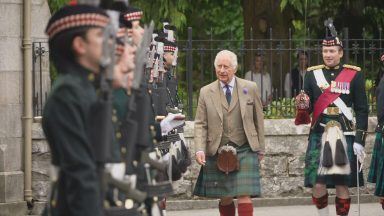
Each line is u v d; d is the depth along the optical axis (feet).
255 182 48.42
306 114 51.49
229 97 49.06
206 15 104.06
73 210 22.49
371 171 53.31
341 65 51.78
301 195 63.00
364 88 51.31
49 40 24.36
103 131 23.25
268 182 62.69
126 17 30.86
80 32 23.84
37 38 59.67
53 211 23.30
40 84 59.36
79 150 22.66
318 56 64.18
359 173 51.60
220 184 48.73
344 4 89.25
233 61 49.01
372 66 64.64
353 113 54.44
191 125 61.67
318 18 90.58
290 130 62.54
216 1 99.50
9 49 57.77
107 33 23.54
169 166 44.83
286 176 62.80
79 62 24.03
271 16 85.10
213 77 71.20
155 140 32.50
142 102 27.89
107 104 23.41
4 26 57.62
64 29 23.90
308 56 64.28
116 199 25.46
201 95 49.39
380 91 52.54
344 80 51.11
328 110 51.11
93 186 22.57
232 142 48.78
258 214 59.00
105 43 23.52
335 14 90.02
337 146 50.42
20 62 58.29
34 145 58.90
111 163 24.90
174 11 74.54
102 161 23.25
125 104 26.78
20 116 58.39
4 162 57.62
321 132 51.26
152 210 29.12
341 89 51.01
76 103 22.97
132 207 25.98
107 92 23.57
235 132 48.73
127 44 26.27
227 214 50.47
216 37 106.11
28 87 58.29
